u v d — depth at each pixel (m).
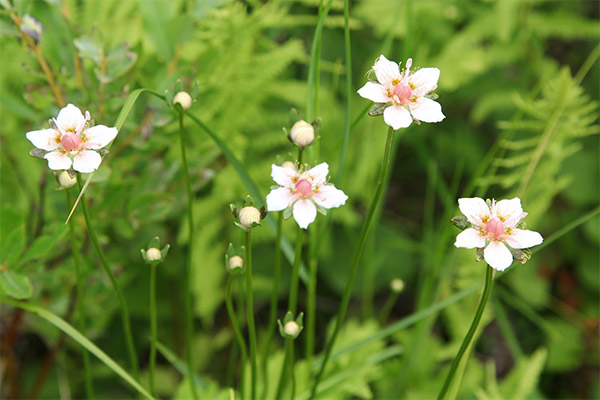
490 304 0.73
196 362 0.84
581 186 0.93
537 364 0.70
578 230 0.93
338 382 0.67
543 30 0.93
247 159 0.81
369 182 0.83
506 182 0.73
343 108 0.88
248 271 0.58
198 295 0.78
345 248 0.90
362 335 0.71
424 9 0.86
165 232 0.80
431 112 0.54
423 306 0.71
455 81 0.85
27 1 0.63
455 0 0.93
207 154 0.69
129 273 0.79
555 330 0.89
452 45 0.87
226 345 0.86
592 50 1.03
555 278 0.94
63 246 0.68
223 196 0.78
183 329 0.84
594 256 0.92
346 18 0.61
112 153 0.66
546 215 0.93
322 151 0.82
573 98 0.71
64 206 0.68
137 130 0.66
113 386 0.82
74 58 0.66
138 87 0.67
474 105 1.00
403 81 0.54
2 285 0.61
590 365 0.87
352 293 0.89
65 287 0.69
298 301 0.91
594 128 0.72
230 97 0.75
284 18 0.74
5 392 0.73
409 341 0.74
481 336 0.92
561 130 0.72
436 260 0.72
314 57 0.62
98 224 0.67
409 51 0.69
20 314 0.71
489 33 0.90
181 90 0.58
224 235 0.81
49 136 0.54
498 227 0.54
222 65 0.73
